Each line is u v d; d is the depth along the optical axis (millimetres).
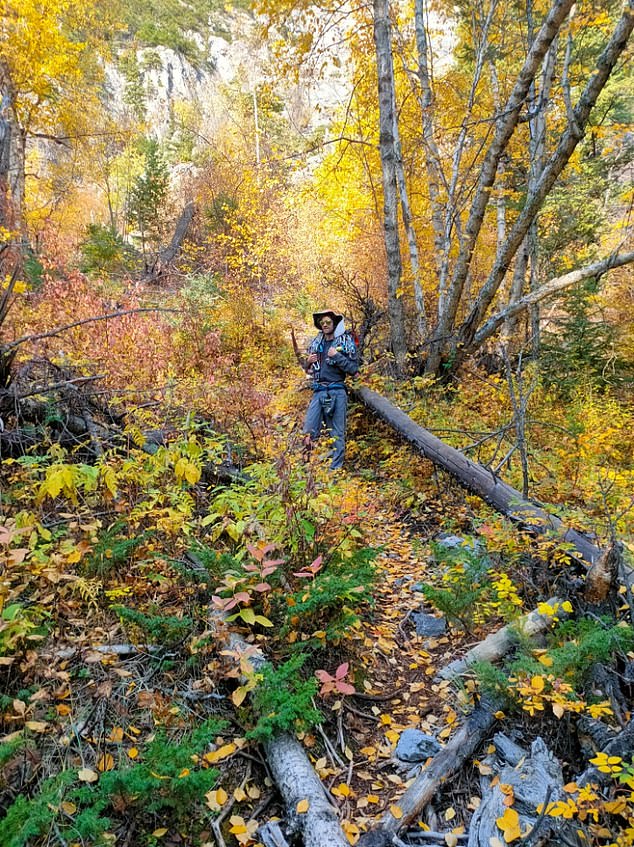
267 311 11688
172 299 10852
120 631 2562
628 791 1865
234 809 1896
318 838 1663
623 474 3957
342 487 4016
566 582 2957
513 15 9945
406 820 1832
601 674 2309
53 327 5973
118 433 4473
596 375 8711
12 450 4004
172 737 2094
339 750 2203
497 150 7324
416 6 9156
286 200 13656
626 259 6809
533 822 1752
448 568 3402
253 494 3527
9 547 2652
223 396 5492
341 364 5625
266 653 2525
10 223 7621
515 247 7406
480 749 2164
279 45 8742
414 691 2553
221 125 31203
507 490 4008
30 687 2109
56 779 1720
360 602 3029
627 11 5566
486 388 7301
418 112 10680
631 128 6879
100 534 3045
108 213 27219
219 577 2836
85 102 17953
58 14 14516
